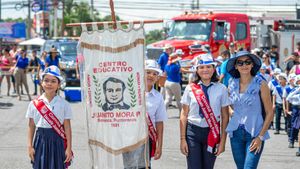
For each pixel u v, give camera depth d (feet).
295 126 35.78
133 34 19.56
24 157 32.91
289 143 37.73
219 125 20.93
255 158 20.72
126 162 20.01
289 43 78.79
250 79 21.24
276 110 43.27
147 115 20.25
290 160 33.09
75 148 35.53
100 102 19.89
